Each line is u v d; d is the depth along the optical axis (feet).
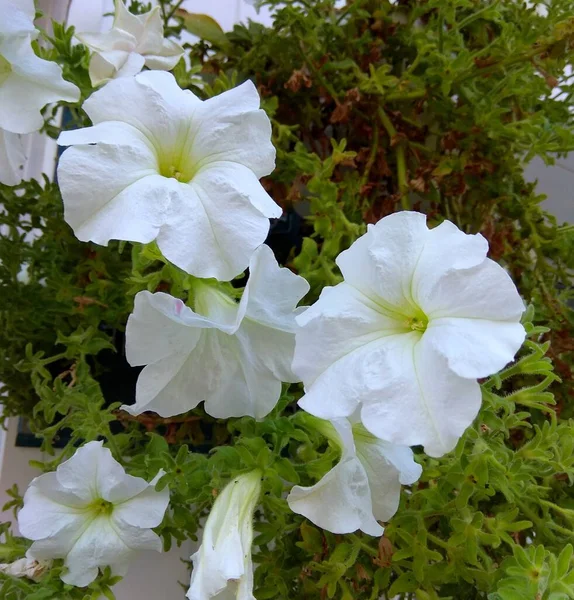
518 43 1.14
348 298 0.68
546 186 1.57
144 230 0.64
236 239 0.67
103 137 0.68
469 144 1.20
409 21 1.24
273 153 0.75
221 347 0.72
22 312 1.12
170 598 1.19
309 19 1.20
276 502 0.78
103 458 0.80
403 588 0.83
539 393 0.80
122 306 1.09
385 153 1.28
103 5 1.39
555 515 0.98
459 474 0.77
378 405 0.61
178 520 0.88
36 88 0.81
